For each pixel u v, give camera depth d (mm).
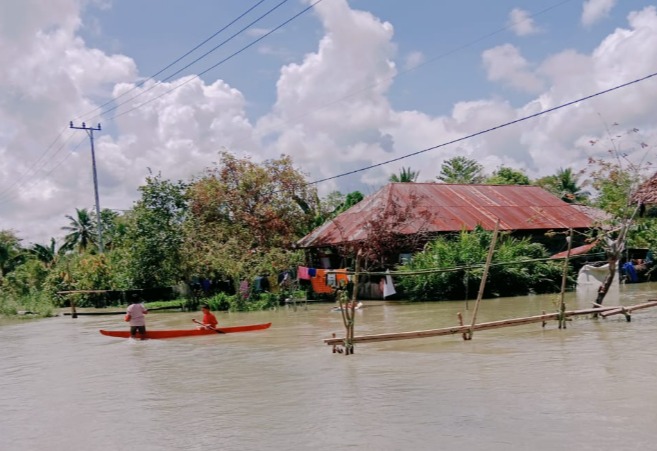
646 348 13820
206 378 13547
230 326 23266
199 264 35438
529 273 29891
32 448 9266
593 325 18000
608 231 20938
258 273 32500
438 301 29500
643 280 34656
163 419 10289
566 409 9211
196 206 37875
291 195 39906
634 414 8797
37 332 26844
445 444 7996
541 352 14023
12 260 55094
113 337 22141
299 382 12375
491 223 34500
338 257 37000
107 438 9453
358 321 22859
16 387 14156
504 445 7820
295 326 22594
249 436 8977
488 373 12062
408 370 12836
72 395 12742
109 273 40344
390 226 30391
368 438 8445
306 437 8703
